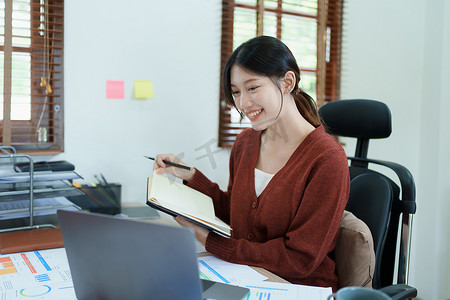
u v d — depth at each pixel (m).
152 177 1.20
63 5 1.68
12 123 1.71
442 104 2.57
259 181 1.25
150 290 0.67
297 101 1.28
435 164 2.60
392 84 2.63
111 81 1.80
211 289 0.87
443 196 2.61
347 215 1.20
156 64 1.89
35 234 1.26
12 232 1.28
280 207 1.15
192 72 1.98
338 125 1.45
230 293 0.85
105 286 0.71
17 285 0.90
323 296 0.87
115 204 1.67
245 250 1.07
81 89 1.75
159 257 0.64
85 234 0.70
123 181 1.87
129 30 1.82
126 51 1.82
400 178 1.25
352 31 2.49
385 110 1.34
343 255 1.13
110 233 0.67
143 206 1.79
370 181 1.29
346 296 0.62
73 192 1.46
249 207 1.24
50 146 1.75
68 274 0.97
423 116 2.69
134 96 1.86
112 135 1.83
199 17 1.98
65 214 0.71
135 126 1.87
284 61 1.14
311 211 1.07
